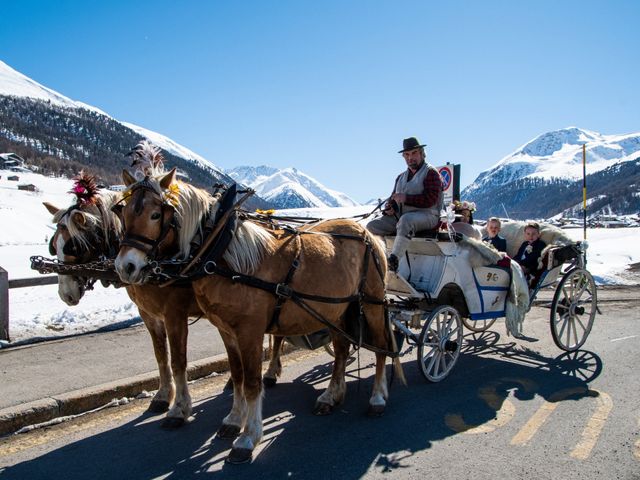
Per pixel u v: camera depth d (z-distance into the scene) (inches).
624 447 172.7
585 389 227.3
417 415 202.5
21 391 209.3
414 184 246.8
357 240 208.8
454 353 247.9
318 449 175.0
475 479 154.3
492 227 329.7
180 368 196.1
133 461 167.2
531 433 184.2
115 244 218.7
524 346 301.4
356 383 243.8
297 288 180.5
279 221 225.6
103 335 296.0
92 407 208.7
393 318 235.8
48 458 168.9
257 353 172.4
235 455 165.8
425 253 248.5
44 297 399.2
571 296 290.4
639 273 596.1
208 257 164.9
